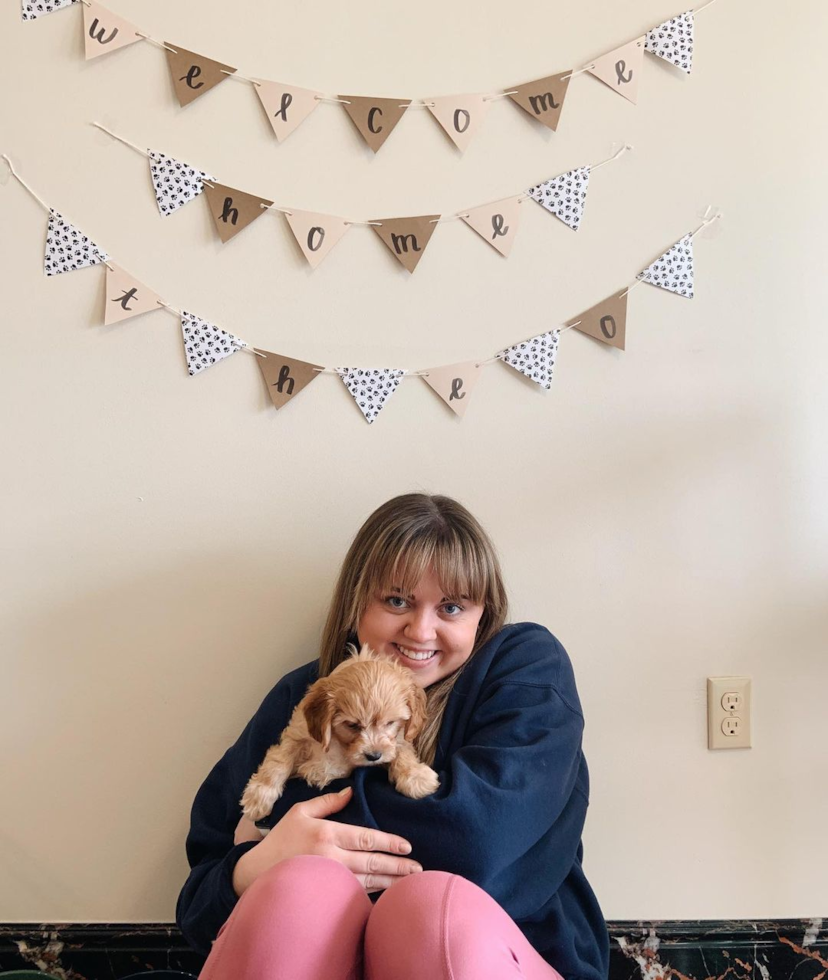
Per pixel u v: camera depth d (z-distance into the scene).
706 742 1.50
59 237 1.44
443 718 1.25
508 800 1.08
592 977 1.19
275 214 1.45
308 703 1.13
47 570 1.48
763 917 1.51
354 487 1.48
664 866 1.51
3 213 1.44
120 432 1.47
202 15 1.42
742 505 1.49
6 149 1.44
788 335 1.48
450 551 1.23
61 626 1.48
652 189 1.47
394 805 1.09
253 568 1.48
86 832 1.49
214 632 1.48
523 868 1.14
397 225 1.45
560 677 1.27
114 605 1.48
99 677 1.48
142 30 1.42
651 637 1.50
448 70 1.44
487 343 1.47
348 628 1.31
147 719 1.49
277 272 1.46
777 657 1.50
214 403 1.47
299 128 1.44
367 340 1.47
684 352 1.48
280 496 1.48
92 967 1.48
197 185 1.44
